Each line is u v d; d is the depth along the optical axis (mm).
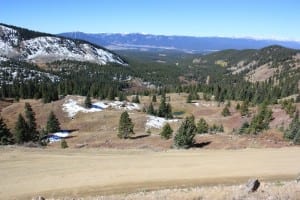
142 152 47156
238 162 39531
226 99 164125
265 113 93000
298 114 89188
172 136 66875
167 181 33562
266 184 26781
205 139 57344
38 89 149375
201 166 38375
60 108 111750
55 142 78875
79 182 34656
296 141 52688
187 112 138875
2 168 40281
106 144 64375
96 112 107625
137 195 27531
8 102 131875
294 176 33094
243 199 21750
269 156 42344
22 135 72625
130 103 128125
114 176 35969
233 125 103688
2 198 31812
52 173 38031
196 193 25109
